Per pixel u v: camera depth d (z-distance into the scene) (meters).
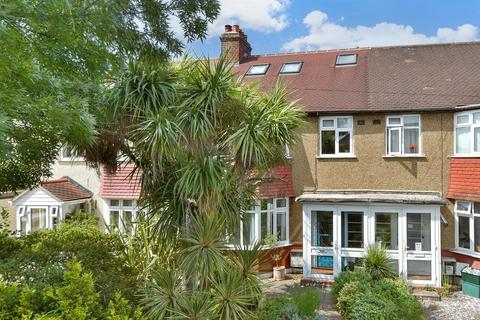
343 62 15.92
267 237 12.55
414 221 12.07
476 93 12.54
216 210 6.38
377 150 13.06
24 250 6.13
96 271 5.73
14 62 2.94
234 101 6.47
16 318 3.91
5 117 2.65
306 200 12.41
